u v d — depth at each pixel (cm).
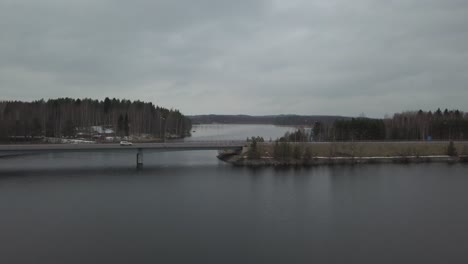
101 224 4194
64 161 9862
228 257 3272
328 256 3325
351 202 5341
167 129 19875
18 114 13962
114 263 3120
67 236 3781
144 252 3366
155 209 4862
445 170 8469
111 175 7625
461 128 15662
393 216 4631
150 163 9662
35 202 5212
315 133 16500
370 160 9938
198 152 13125
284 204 5184
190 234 3869
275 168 8731
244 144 10225
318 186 6506
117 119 17300
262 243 3628
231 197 5603
